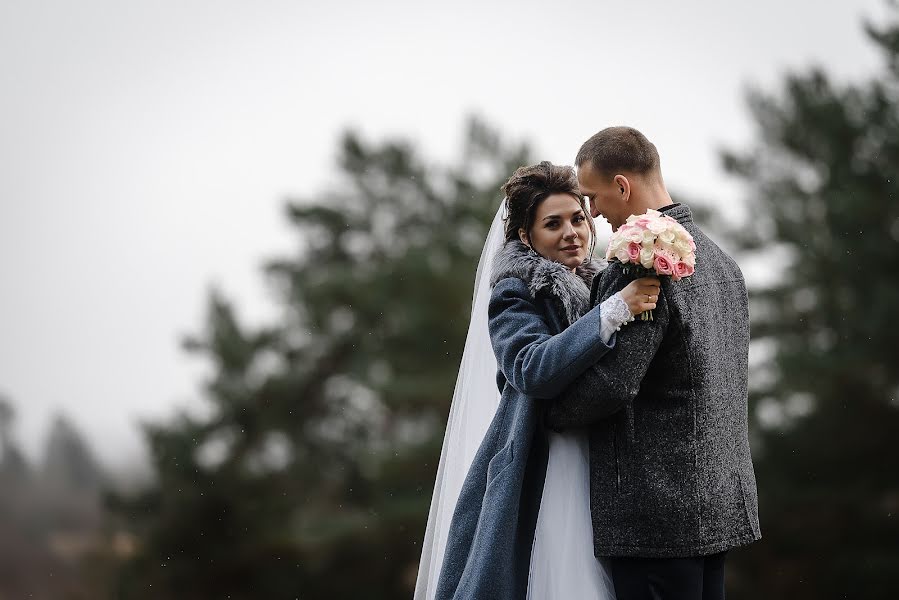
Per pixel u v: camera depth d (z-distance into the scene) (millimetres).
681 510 5059
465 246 27094
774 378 23312
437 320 25938
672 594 5086
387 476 25188
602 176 5406
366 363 25844
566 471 5434
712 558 5352
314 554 24844
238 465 25656
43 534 28266
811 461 22781
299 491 25922
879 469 22656
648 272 4977
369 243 28750
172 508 25156
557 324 5477
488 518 5359
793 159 26016
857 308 22938
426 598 6031
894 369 22516
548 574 5367
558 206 5684
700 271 5234
